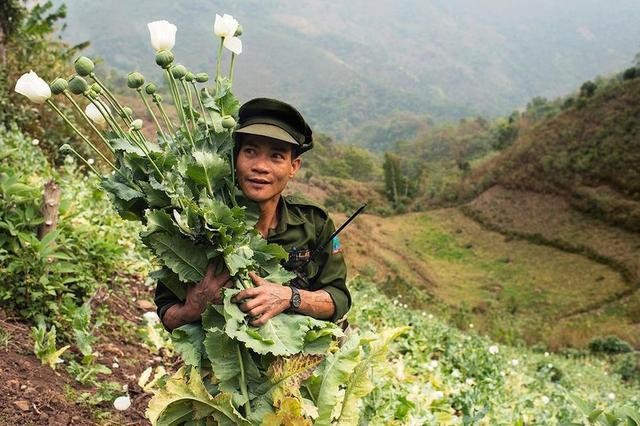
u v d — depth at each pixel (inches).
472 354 273.6
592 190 2659.9
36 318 140.1
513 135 4394.7
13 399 110.0
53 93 80.0
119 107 84.7
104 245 181.6
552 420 204.7
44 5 455.2
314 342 83.3
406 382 190.9
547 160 2918.3
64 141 392.2
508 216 2923.2
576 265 2375.7
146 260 221.9
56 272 150.7
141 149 83.2
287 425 78.0
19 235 143.9
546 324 1558.8
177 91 85.8
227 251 77.9
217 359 79.0
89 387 128.1
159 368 138.3
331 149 5216.5
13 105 376.8
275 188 86.6
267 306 79.7
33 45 442.3
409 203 3698.3
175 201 80.2
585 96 3139.8
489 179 3248.0
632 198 2517.2
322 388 83.4
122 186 83.1
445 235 2960.1
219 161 82.7
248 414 79.3
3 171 156.6
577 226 2598.4
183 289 84.9
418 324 346.6
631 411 100.5
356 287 460.1
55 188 154.9
